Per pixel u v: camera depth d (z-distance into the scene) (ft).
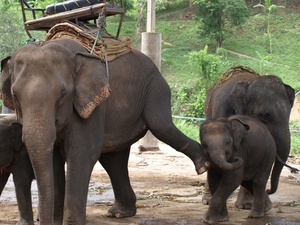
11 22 82.69
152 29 45.75
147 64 22.71
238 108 26.07
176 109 110.42
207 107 30.58
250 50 140.26
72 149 18.84
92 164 19.56
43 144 16.26
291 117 107.86
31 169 20.33
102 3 21.36
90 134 19.31
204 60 109.70
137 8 140.26
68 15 21.62
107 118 20.98
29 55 17.28
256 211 23.59
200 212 24.54
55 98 16.93
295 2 159.02
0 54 80.84
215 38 140.46
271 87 25.62
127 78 21.62
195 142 23.27
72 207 18.83
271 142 23.62
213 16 138.51
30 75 16.96
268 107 25.14
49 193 16.29
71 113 18.35
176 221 22.71
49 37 21.26
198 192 29.63
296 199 28.43
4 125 19.76
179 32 151.43
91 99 18.42
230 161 22.13
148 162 41.39
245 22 146.41
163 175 35.58
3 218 22.71
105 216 23.58
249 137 22.94
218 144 21.33
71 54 18.13
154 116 22.38
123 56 21.88
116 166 23.48
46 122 16.47
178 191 30.12
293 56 137.59
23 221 20.24
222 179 22.29
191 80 122.52
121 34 142.82
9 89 18.74
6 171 21.15
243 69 30.27
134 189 30.45
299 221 22.91
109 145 21.53
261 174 23.56
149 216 23.67
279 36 146.61
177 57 137.59
